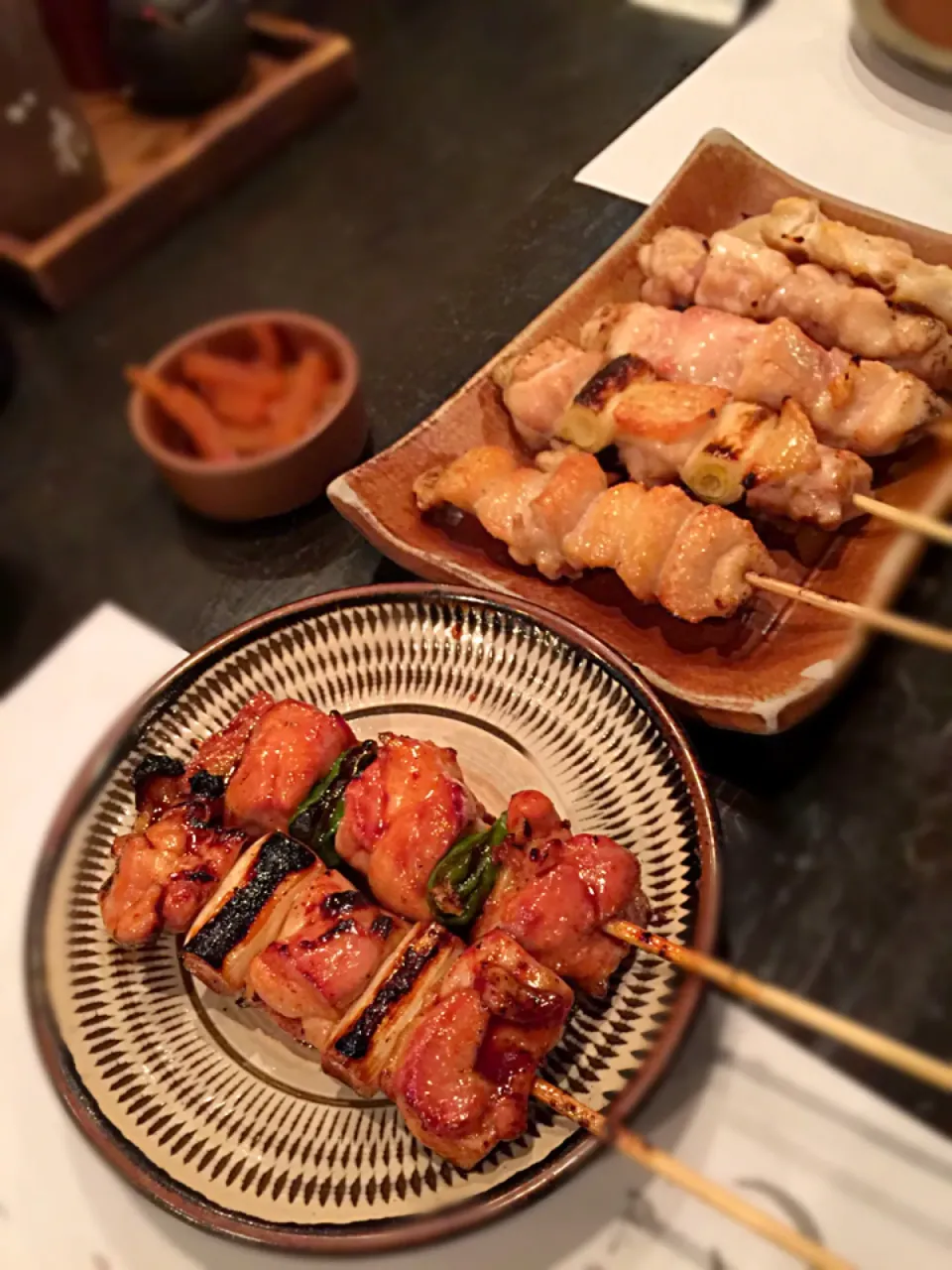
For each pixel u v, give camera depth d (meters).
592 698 0.27
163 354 0.36
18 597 0.35
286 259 0.44
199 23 0.44
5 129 0.40
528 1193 0.20
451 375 0.39
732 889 0.25
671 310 0.36
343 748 0.27
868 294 0.31
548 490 0.30
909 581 0.29
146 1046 0.25
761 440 0.30
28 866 0.28
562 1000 0.22
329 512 0.36
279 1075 0.24
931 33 0.42
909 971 0.23
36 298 0.44
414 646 0.30
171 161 0.44
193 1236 0.23
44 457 0.39
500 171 0.45
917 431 0.30
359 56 0.52
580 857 0.23
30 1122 0.25
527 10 0.52
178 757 0.29
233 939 0.24
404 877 0.24
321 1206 0.21
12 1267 0.23
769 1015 0.23
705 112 0.44
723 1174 0.21
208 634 0.33
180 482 0.34
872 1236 0.20
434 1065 0.21
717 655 0.29
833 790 0.26
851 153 0.41
